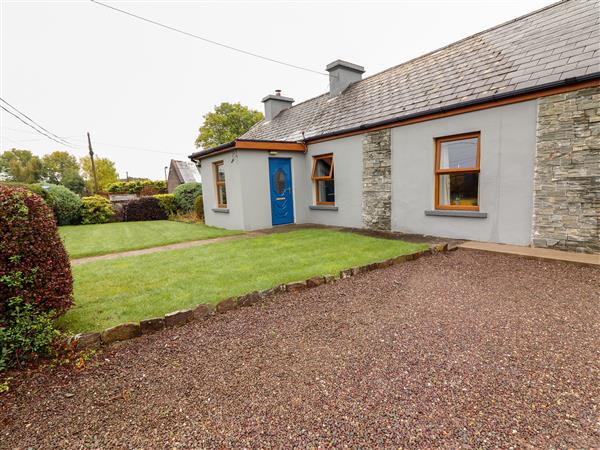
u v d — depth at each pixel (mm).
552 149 5238
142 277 4531
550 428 1724
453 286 4070
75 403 2090
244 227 9094
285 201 10023
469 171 6461
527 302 3496
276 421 1859
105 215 14258
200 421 1887
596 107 4758
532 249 5449
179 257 5762
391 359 2475
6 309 2506
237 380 2275
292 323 3154
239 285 3982
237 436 1756
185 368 2447
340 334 2908
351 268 4586
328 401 2016
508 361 2393
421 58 9594
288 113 14133
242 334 2955
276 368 2408
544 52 5891
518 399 1968
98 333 2795
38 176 57344
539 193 5457
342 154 9141
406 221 7730
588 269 4461
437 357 2480
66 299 2871
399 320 3158
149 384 2266
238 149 8859
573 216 5121
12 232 2492
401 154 7660
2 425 1905
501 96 5652
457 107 6316
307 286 4109
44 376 2387
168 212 15633
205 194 11266
